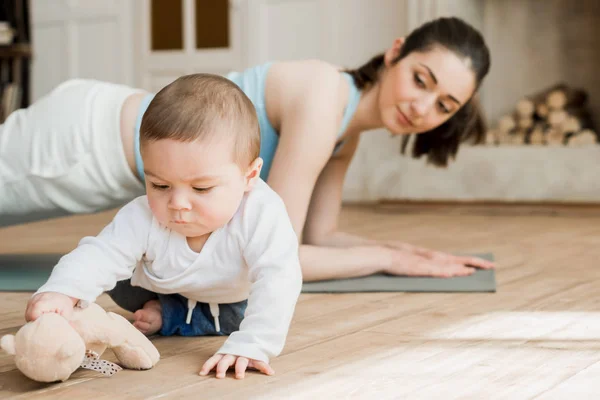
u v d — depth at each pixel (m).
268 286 1.28
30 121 2.12
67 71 6.18
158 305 1.54
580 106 4.73
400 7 4.90
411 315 1.73
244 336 1.25
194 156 1.20
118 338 1.25
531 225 3.79
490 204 4.53
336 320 1.68
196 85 1.25
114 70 5.96
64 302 1.21
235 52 5.46
